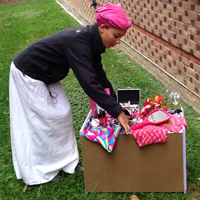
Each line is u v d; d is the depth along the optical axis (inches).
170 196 109.7
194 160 126.6
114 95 124.3
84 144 108.6
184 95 173.0
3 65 278.8
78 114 175.9
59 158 120.6
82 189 117.0
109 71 228.8
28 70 109.0
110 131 107.3
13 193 120.0
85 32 99.5
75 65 99.0
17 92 115.3
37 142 116.7
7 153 148.3
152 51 208.2
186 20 155.9
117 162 109.3
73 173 125.6
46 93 112.7
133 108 122.4
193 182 116.5
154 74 210.2
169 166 107.4
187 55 163.2
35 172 121.0
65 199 115.2
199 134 144.1
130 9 237.1
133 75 216.5
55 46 103.3
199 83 154.8
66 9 512.1
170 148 105.0
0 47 339.0
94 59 110.7
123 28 95.0
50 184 122.3
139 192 113.0
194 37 150.6
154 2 191.9
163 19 182.9
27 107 113.3
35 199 115.9
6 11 584.1
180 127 104.7
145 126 106.3
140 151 106.6
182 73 171.5
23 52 109.7
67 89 214.5
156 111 110.4
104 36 98.5
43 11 525.0
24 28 417.1
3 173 134.0
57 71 109.8
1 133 166.2
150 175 109.6
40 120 113.7
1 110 193.0
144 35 217.6
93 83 98.1
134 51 241.8
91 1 348.8
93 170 111.7
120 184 112.6
